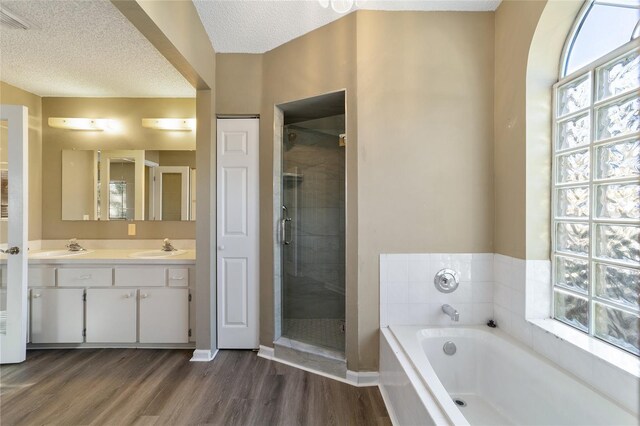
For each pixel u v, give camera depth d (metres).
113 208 3.02
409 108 2.07
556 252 1.75
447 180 2.09
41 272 2.50
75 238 3.00
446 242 2.09
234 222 2.53
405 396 1.50
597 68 1.51
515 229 1.86
